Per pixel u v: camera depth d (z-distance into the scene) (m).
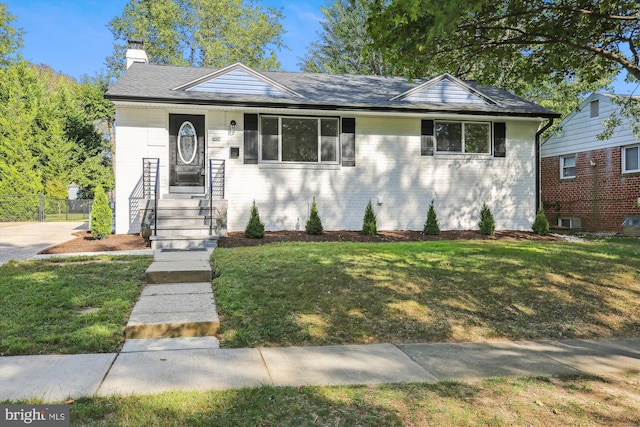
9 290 5.68
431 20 5.17
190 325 4.58
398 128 12.69
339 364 3.90
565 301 5.87
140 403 2.93
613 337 5.03
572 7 5.79
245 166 11.86
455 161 12.99
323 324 4.87
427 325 5.03
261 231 10.75
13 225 15.95
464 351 4.40
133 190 11.45
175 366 3.71
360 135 12.51
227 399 3.04
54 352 3.95
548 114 12.79
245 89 11.95
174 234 9.75
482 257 7.84
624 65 5.70
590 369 3.96
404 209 12.73
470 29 5.77
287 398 3.09
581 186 16.44
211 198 10.23
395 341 4.66
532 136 13.48
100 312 4.91
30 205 19.31
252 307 5.19
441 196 12.93
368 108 11.98
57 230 13.70
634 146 14.29
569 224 17.11
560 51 6.64
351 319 5.04
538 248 9.04
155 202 9.62
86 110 30.64
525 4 6.04
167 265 6.98
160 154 11.53
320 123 12.31
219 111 11.74
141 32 27.81
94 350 4.04
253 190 11.92
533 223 13.16
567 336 5.01
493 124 13.18
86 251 9.11
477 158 13.09
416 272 6.72
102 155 31.41
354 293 5.73
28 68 27.03
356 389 3.31
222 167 11.70
